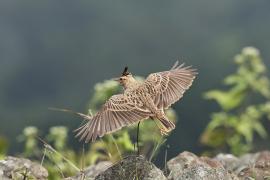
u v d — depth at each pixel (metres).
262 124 18.94
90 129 10.55
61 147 16.75
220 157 14.88
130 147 14.84
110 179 12.07
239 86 18.77
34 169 13.16
